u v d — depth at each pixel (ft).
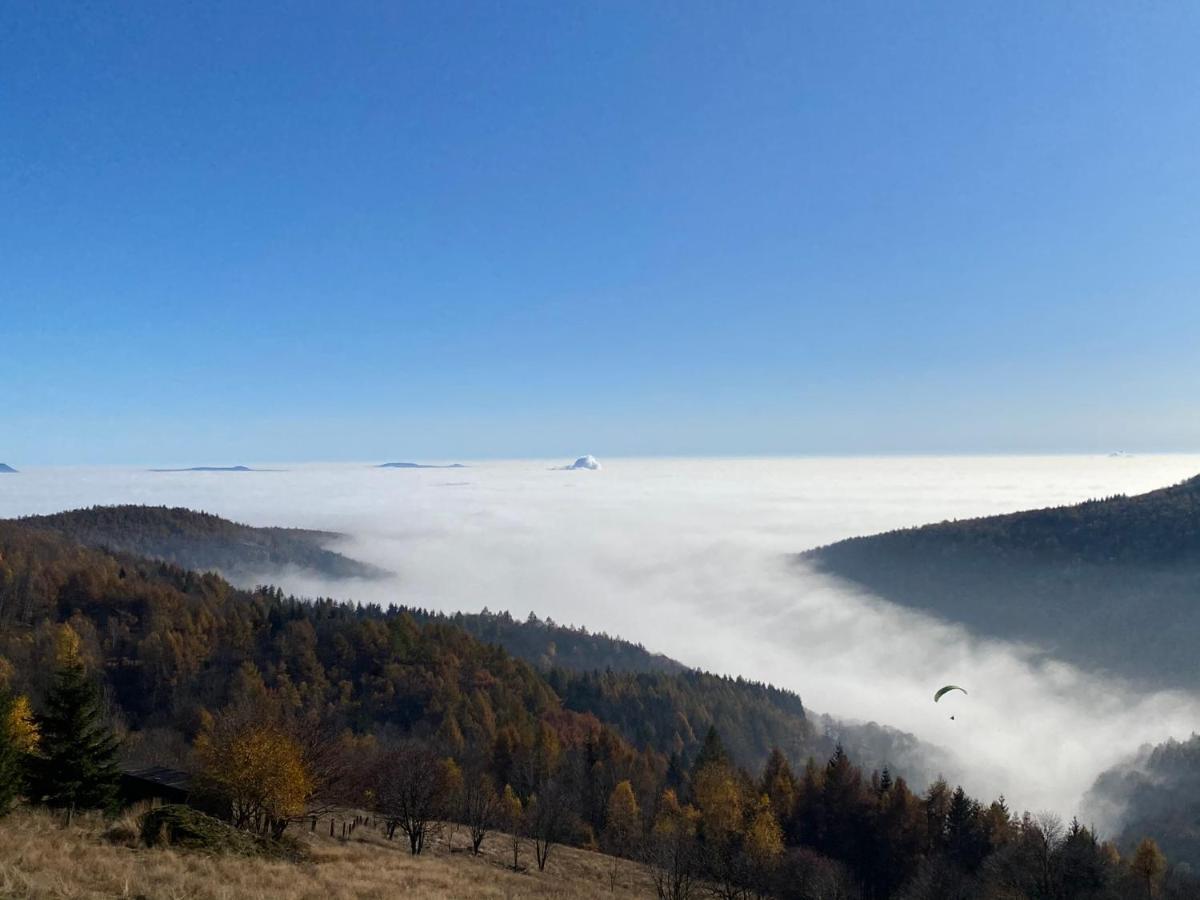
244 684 338.13
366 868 96.78
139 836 83.20
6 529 590.14
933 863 193.16
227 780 106.93
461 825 190.49
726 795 213.46
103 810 111.96
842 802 238.89
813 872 188.03
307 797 117.19
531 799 219.82
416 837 140.15
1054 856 176.55
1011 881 175.83
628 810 219.61
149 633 390.63
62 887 56.34
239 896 64.64
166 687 352.08
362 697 383.86
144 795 128.26
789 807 240.12
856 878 210.79
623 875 162.30
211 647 401.49
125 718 317.01
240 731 115.03
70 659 123.65
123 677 359.05
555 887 122.31
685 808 227.81
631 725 458.50
